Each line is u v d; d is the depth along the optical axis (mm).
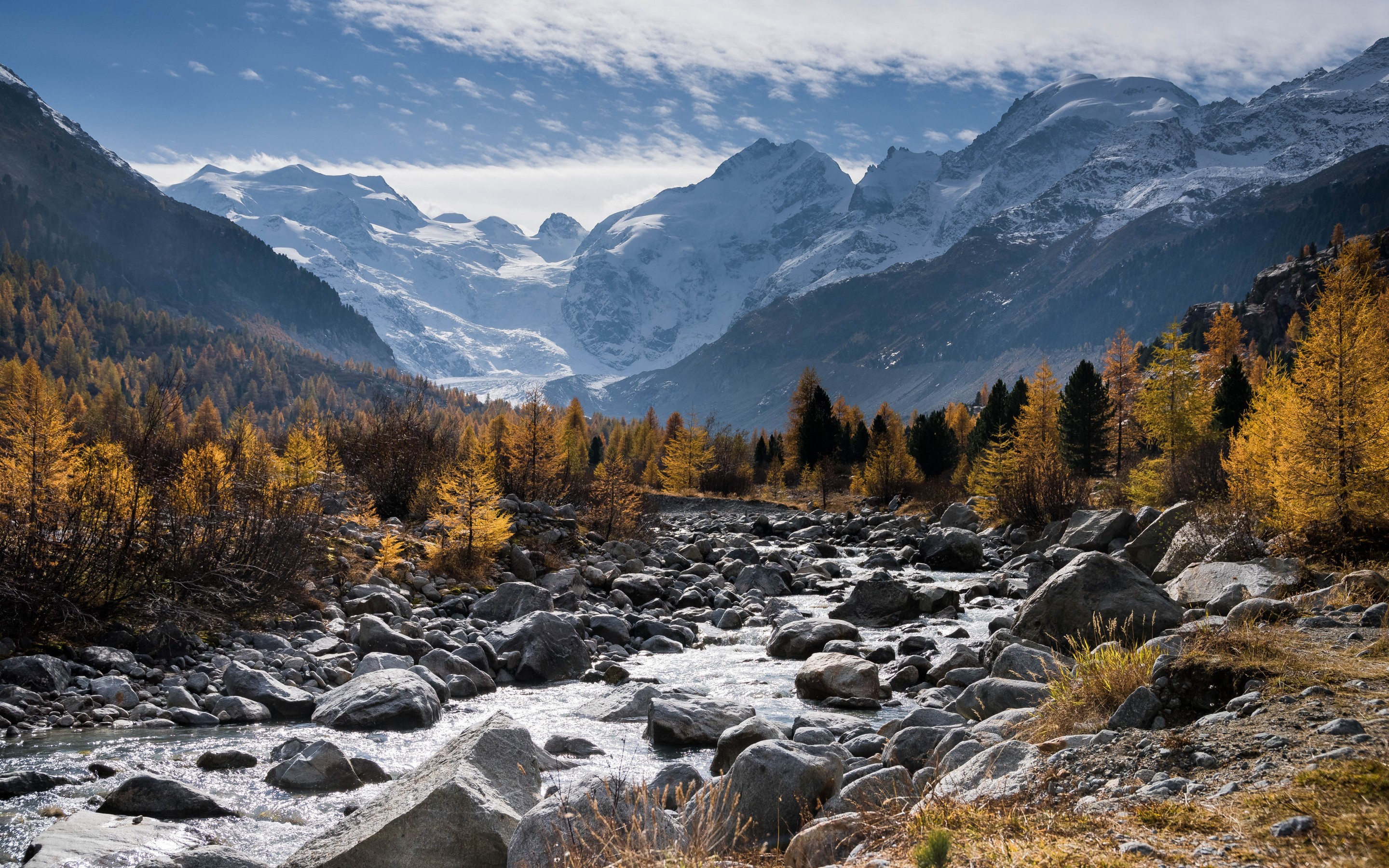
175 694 12523
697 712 12000
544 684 15703
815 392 95312
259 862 7215
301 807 9047
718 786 7516
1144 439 66625
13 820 8281
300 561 18578
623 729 12492
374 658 14648
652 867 5328
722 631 21125
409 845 6660
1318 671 7199
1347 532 16000
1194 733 6285
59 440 14938
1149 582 14289
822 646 17938
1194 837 4473
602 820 5965
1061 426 67562
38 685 12195
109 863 7137
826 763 7418
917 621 21344
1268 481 18109
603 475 34500
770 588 26484
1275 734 5883
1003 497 40312
